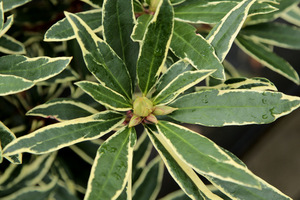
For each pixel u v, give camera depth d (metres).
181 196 0.63
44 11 0.63
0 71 0.50
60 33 0.51
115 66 0.50
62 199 0.61
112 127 0.50
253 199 0.50
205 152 0.47
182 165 0.50
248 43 0.65
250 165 1.06
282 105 0.48
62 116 0.56
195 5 0.53
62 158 0.62
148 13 0.55
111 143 0.49
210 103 0.50
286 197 0.50
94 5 0.56
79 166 0.62
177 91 0.49
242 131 0.93
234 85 0.54
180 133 0.49
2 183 0.57
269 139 1.08
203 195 0.51
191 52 0.50
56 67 0.49
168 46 0.50
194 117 0.50
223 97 0.49
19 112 0.61
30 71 0.49
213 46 0.50
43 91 0.64
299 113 1.09
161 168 0.64
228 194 0.50
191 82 0.49
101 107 0.61
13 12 0.62
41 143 0.48
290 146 1.07
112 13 0.51
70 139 0.48
